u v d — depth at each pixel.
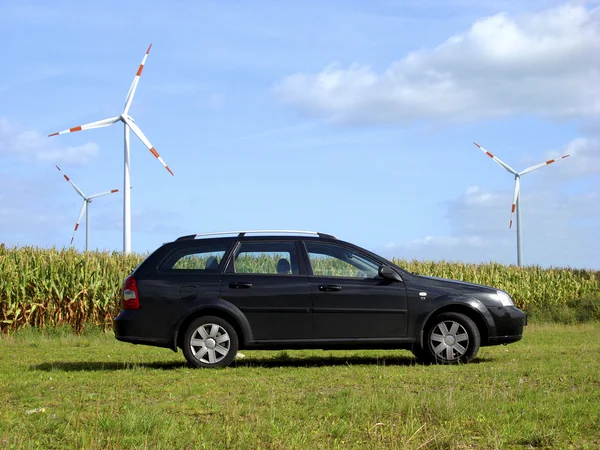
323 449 5.91
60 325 22.09
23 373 10.94
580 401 7.70
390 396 7.84
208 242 11.74
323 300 11.54
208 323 11.35
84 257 23.55
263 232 11.88
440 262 35.12
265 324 11.46
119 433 6.17
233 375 10.27
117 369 11.48
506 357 12.62
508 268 35.56
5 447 5.83
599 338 19.50
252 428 6.52
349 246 11.89
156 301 11.38
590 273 36.66
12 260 21.72
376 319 11.61
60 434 6.42
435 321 11.70
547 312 32.28
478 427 6.58
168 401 8.10
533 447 6.02
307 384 9.21
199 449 5.86
